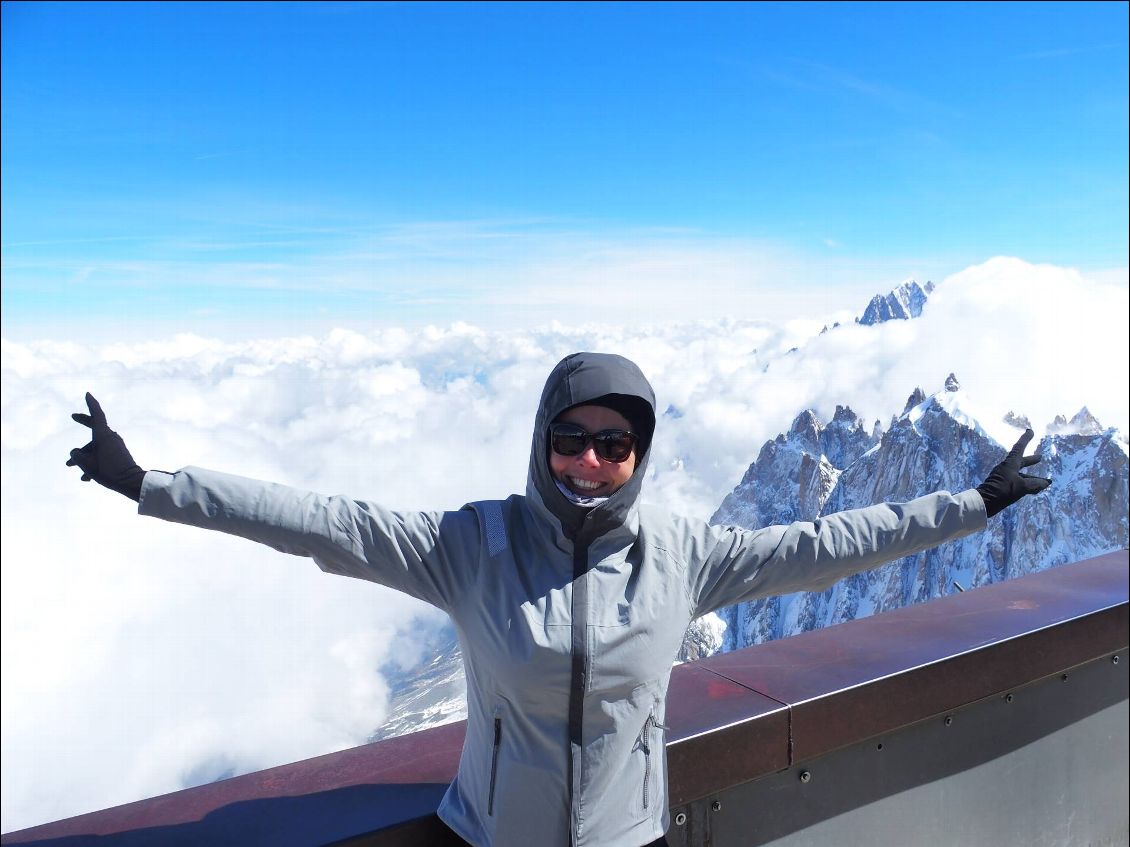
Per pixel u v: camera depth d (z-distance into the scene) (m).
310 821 1.44
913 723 2.08
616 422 1.19
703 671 2.06
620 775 1.22
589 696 1.18
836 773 2.01
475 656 1.23
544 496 1.22
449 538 1.24
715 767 1.73
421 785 1.56
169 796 1.53
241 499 1.13
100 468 1.10
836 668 2.06
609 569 1.23
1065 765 2.53
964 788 2.29
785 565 1.29
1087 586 2.67
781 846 1.94
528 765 1.21
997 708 2.34
